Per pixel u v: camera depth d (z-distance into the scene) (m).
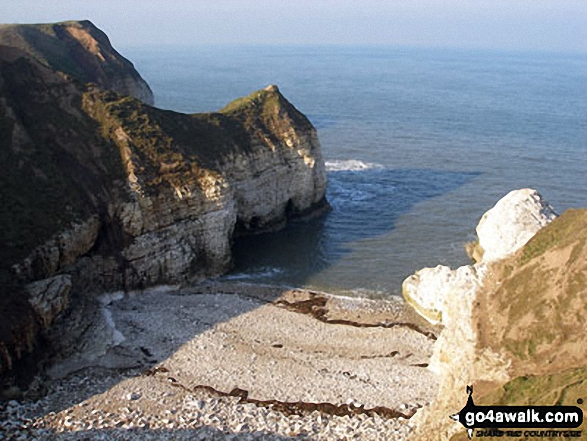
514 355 35.44
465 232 76.69
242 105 82.50
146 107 69.75
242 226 75.50
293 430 38.41
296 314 55.44
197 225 63.34
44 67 67.88
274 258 69.25
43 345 45.59
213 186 63.81
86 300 53.53
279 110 82.19
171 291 60.34
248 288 61.25
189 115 75.75
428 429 35.34
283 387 43.47
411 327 53.31
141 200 59.72
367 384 44.06
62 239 53.22
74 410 39.97
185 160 65.00
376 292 60.62
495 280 41.16
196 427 38.44
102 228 58.69
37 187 55.44
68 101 66.50
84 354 46.56
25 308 44.78
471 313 39.66
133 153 62.94
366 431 38.19
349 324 53.72
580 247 37.84
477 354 36.84
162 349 48.34
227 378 44.47
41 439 36.72
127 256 58.22
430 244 72.81
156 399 41.59
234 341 50.00
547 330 35.28
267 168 77.19
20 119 60.56
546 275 38.16
